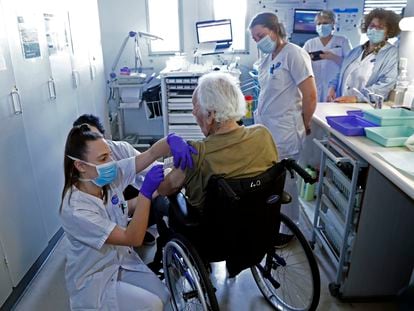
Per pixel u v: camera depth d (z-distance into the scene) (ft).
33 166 6.90
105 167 4.42
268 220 4.57
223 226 4.34
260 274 6.17
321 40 10.73
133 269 5.04
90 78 10.80
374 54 8.13
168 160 5.24
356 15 11.88
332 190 6.63
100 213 4.57
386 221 5.61
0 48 5.78
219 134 4.38
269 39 6.76
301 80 6.73
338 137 6.01
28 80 6.71
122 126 13.99
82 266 4.64
